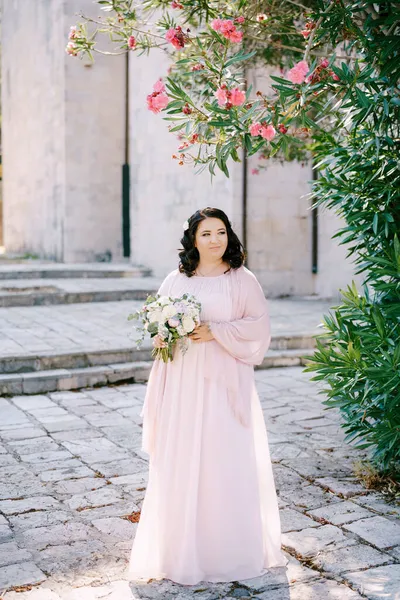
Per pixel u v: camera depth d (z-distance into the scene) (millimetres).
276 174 12133
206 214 3402
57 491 4477
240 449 3318
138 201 14500
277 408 6500
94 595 3193
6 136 20297
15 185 19578
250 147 3883
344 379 4434
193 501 3254
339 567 3430
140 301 11672
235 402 3340
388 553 3586
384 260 4156
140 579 3348
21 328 9086
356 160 4324
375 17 4203
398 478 4598
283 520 4012
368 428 4578
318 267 12602
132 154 14633
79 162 15828
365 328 4523
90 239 16047
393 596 3143
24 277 13055
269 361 8266
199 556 3291
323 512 4117
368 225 4266
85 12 15461
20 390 7020
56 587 3270
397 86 4227
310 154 8422
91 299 11477
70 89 15578
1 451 5254
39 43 17125
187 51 5492
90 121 15820
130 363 7805
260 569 3348
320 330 9047
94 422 6047
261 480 3473
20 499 4340
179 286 3502
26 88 18297
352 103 3975
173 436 3318
